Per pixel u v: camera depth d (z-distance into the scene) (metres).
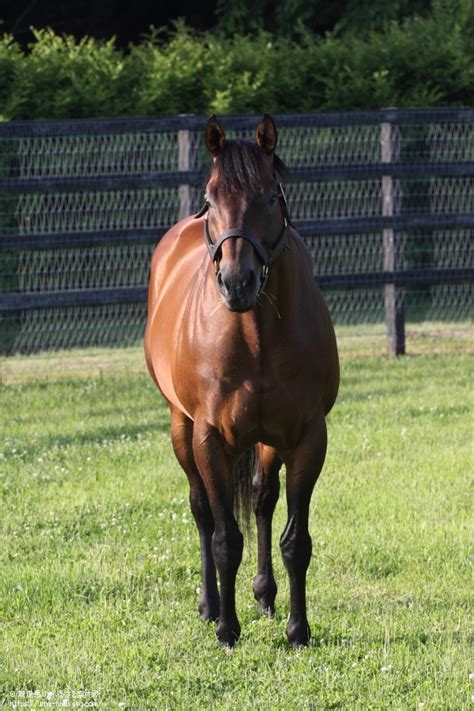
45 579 8.34
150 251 20.28
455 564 8.56
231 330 6.62
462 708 6.10
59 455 12.25
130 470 11.47
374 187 21.61
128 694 6.43
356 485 10.79
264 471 7.66
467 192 22.16
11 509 10.27
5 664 6.87
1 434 13.35
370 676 6.59
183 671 6.68
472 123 19.98
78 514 10.02
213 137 6.50
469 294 21.86
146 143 20.36
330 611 7.67
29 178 17.31
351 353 18.70
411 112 18.77
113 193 20.27
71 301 17.44
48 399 15.41
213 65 21.03
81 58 20.38
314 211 21.38
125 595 8.09
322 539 9.20
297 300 6.76
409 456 11.84
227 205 6.17
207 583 7.79
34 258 19.14
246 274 6.02
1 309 17.14
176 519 9.80
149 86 20.61
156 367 8.52
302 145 21.08
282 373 6.66
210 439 6.91
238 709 6.20
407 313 22.16
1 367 18.16
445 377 16.25
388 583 8.22
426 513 9.88
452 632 7.20
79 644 7.14
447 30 22.86
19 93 19.72
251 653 6.93
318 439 6.88
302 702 6.21
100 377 17.08
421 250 21.88
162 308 8.28
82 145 20.17
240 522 7.42
